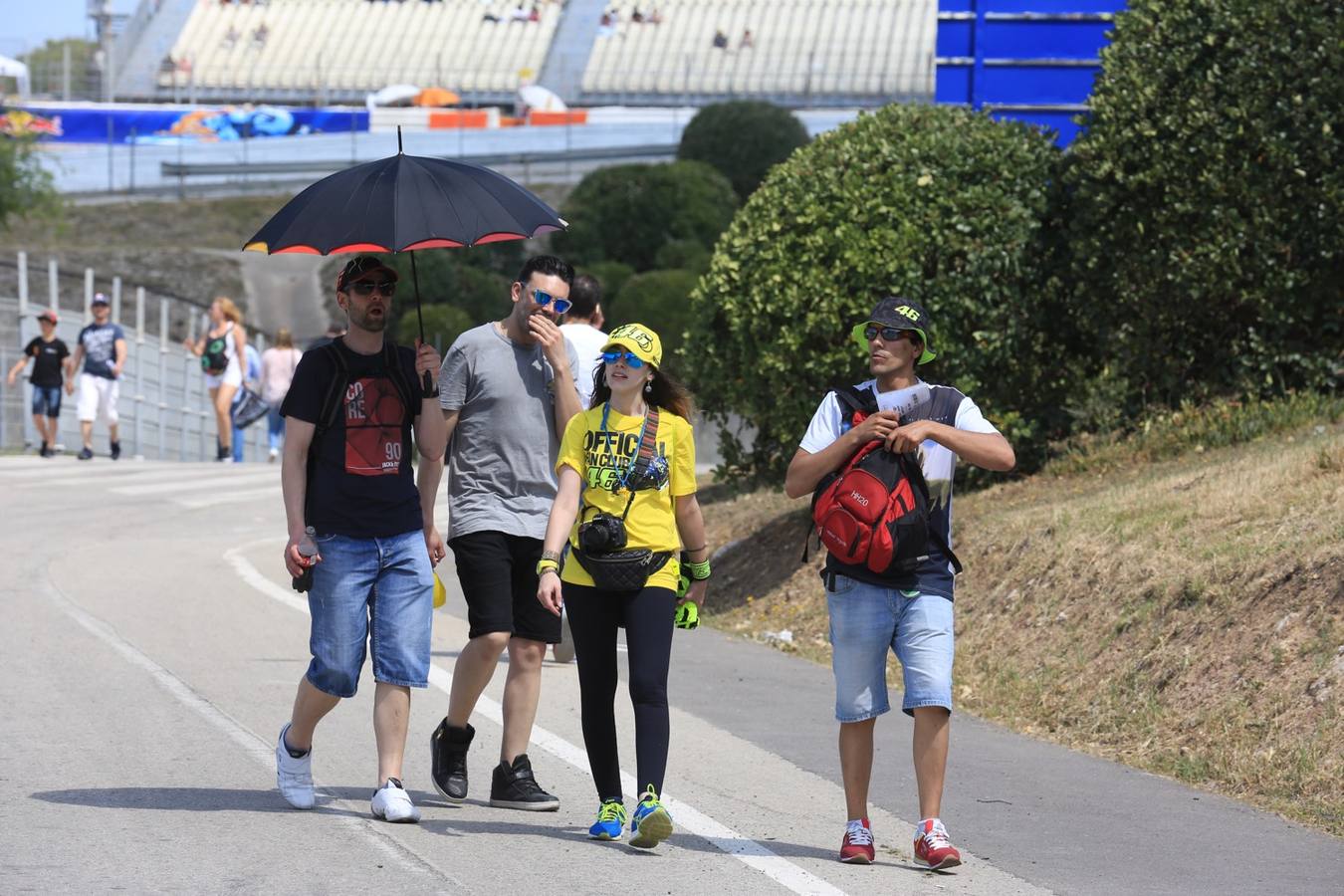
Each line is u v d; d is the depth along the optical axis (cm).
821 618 3556
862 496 1798
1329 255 3869
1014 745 2584
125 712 2494
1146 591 2856
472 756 2336
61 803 1962
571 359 2116
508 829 1953
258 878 1688
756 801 2147
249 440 10225
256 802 2014
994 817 2106
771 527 4234
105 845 1789
